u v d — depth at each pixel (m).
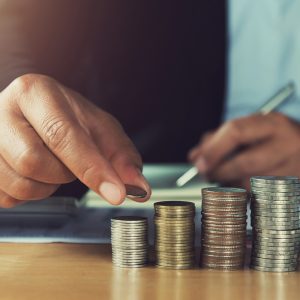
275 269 0.52
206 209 0.53
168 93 1.21
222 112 1.20
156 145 1.20
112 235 0.54
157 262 0.53
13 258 0.55
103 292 0.47
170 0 1.19
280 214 0.52
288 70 1.17
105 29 1.20
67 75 0.89
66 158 0.52
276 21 1.17
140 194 0.55
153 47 1.21
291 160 0.89
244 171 0.89
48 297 0.46
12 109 0.55
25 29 0.75
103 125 0.58
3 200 0.58
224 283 0.49
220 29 1.19
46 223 0.64
